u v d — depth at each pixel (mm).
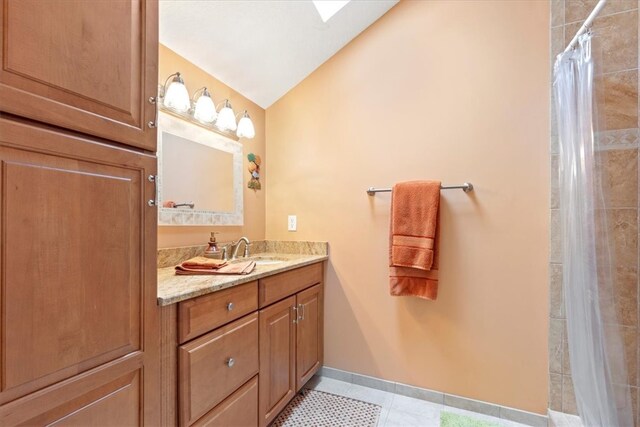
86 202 802
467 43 1867
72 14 771
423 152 1958
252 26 1803
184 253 1724
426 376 1943
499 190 1781
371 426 1674
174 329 1050
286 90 2367
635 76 1461
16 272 670
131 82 926
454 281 1873
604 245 1407
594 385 1389
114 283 869
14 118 670
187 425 1074
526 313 1728
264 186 2426
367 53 2123
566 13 1641
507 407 1759
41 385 710
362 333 2113
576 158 1437
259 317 1482
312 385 2105
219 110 1993
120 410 880
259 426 1471
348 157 2170
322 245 2227
